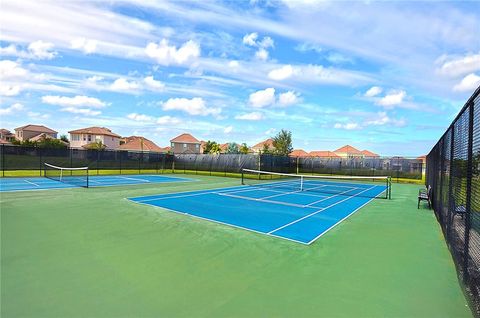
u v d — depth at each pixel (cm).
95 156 2412
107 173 2486
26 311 308
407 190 1742
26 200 1036
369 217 863
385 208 1039
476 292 339
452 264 472
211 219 783
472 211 402
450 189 566
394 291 371
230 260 474
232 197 1223
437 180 903
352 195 1426
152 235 612
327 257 496
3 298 336
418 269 449
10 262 448
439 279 412
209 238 599
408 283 396
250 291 364
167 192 1346
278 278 405
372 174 2589
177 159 3039
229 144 5941
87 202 1012
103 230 644
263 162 2367
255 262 467
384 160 2531
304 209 976
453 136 572
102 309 315
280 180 2312
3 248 512
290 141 4816
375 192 1596
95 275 405
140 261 462
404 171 2428
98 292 354
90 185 1584
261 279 401
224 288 371
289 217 832
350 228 714
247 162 2408
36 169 2097
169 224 712
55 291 355
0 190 1304
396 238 628
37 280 386
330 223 766
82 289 362
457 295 362
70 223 701
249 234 637
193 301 336
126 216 791
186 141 7425
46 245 532
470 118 423
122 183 1736
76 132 6431
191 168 2889
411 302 343
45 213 813
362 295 358
